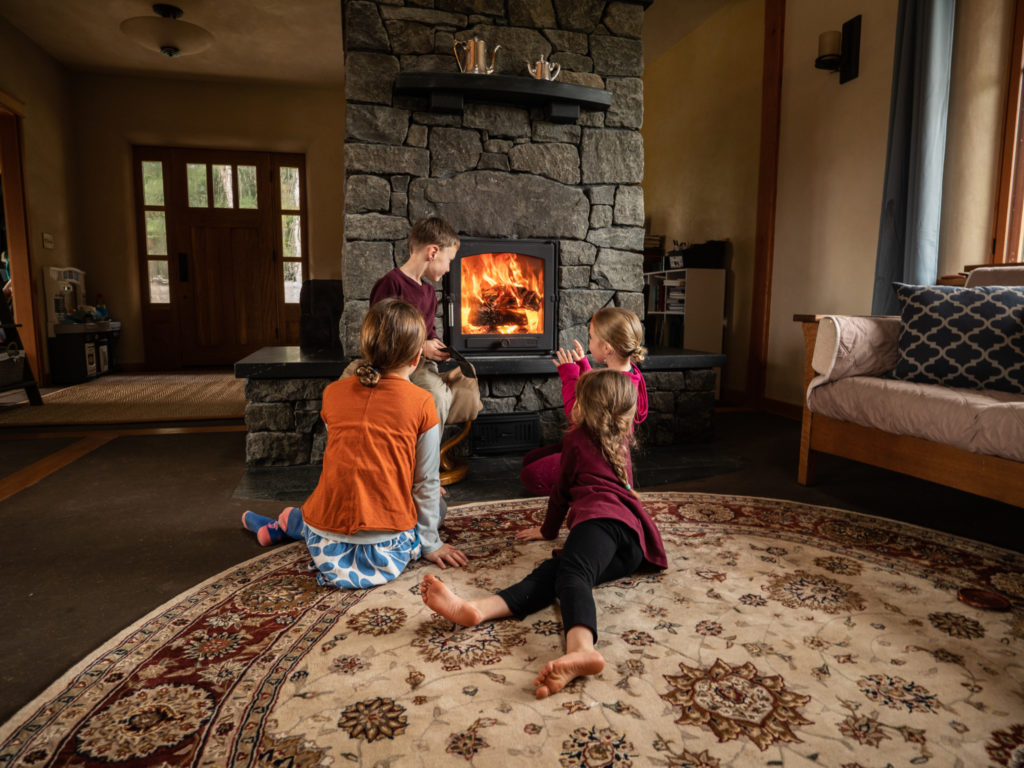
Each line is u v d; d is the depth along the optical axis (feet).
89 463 9.13
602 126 10.21
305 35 17.53
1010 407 5.60
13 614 4.64
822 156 12.48
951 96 9.57
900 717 3.38
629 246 10.44
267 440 8.88
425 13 9.36
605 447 4.91
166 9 15.88
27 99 17.24
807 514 6.82
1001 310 6.95
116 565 5.54
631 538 4.72
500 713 3.40
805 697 3.55
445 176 9.61
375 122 9.25
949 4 9.09
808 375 8.04
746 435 11.39
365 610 4.61
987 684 3.69
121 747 3.14
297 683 3.68
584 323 10.36
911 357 7.30
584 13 10.02
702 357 10.41
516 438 9.90
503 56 9.75
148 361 21.97
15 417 12.67
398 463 4.95
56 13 16.02
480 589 4.92
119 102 20.52
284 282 22.75
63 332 17.66
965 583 5.07
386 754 3.07
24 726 3.29
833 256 12.23
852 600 4.76
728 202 15.89
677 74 18.38
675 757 3.06
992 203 9.39
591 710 3.43
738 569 5.32
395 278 7.11
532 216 10.00
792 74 13.33
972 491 6.01
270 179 22.34
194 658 3.96
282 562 5.50
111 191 20.84
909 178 9.53
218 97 21.15
